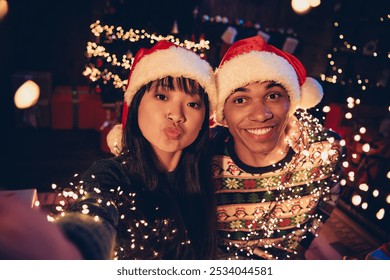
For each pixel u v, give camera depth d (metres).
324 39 6.45
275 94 1.27
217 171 1.50
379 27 4.71
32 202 1.67
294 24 6.65
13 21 5.88
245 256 1.64
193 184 1.27
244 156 1.46
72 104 5.65
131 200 1.11
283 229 1.63
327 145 1.59
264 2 6.57
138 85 1.12
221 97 1.29
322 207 1.72
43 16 6.00
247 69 1.22
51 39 6.13
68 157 4.78
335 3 6.24
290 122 1.53
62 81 6.35
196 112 1.13
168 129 1.10
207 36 4.71
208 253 1.31
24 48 6.09
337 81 5.05
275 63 1.25
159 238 1.20
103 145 4.85
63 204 1.10
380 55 4.54
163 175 1.24
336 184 1.69
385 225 3.56
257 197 1.55
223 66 1.30
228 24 4.89
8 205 0.42
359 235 3.47
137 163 1.17
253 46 1.27
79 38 6.21
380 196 3.63
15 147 4.95
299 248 1.79
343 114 4.47
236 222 1.58
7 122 5.59
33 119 5.57
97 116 5.63
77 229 0.60
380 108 4.58
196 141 1.25
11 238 0.38
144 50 1.26
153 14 3.65
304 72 1.46
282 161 1.50
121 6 3.62
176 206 1.21
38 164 4.52
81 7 6.08
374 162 3.70
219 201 1.54
